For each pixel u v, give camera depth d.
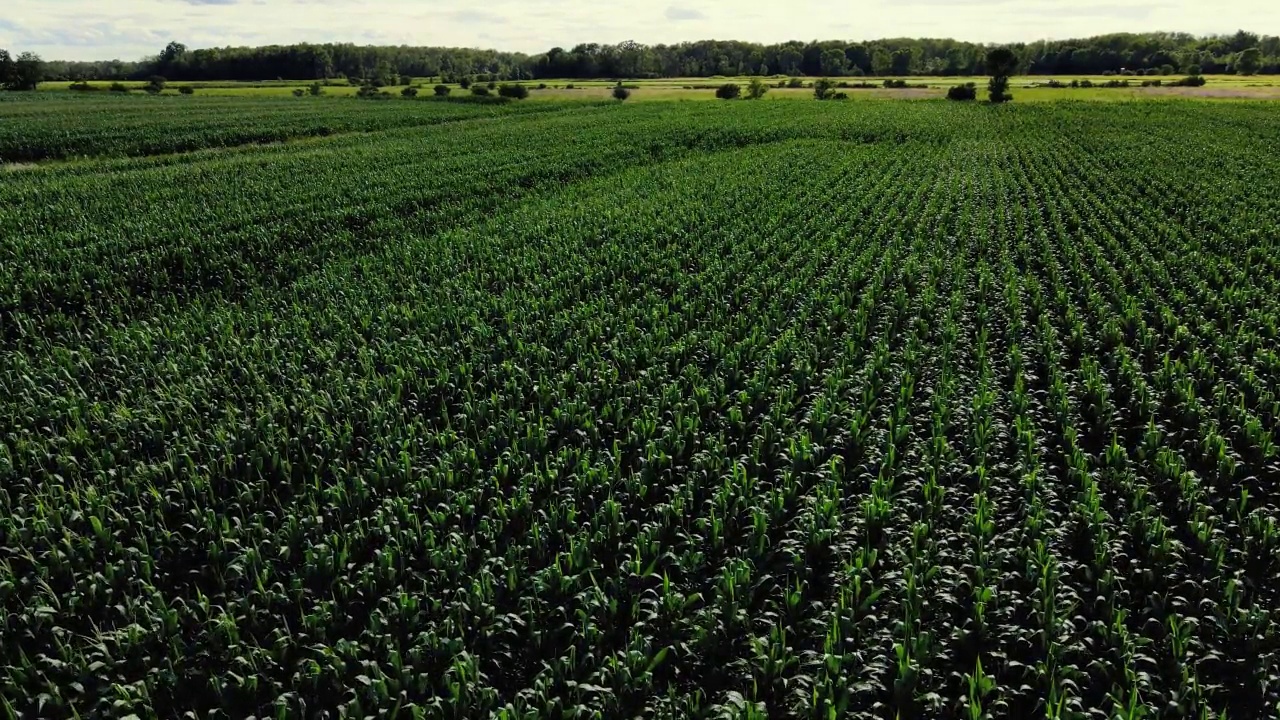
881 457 10.50
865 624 7.71
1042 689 7.10
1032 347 14.68
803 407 12.62
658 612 7.89
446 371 13.28
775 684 7.16
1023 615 7.98
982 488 9.79
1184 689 6.84
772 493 9.59
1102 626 7.49
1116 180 36.50
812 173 38.53
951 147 50.91
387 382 13.00
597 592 7.90
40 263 20.61
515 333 15.51
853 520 9.16
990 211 29.52
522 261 21.08
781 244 22.75
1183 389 12.34
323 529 9.25
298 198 31.61
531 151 47.50
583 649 7.57
